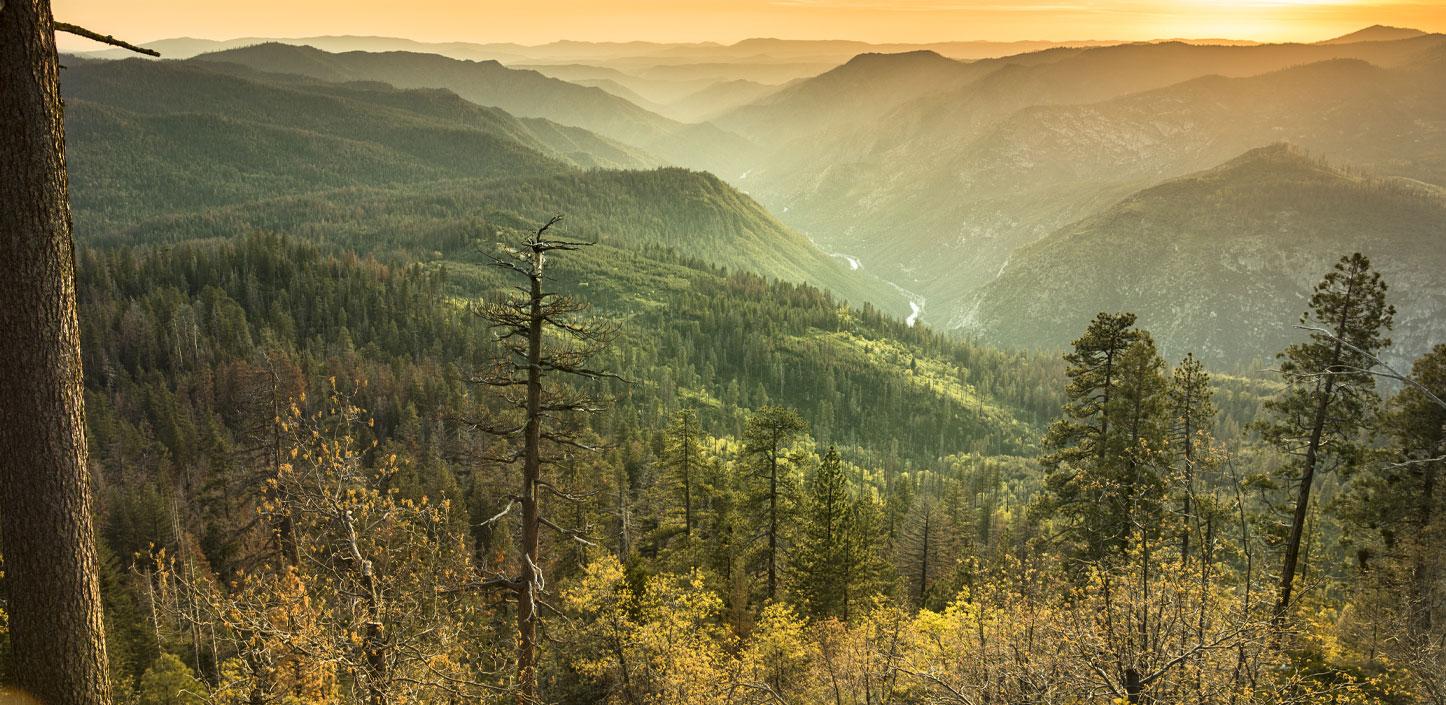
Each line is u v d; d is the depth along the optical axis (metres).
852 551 38.00
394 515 15.81
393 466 16.86
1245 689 12.04
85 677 6.52
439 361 165.38
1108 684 11.72
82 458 6.46
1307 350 26.97
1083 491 29.33
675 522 43.97
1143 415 27.97
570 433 19.55
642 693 25.78
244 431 26.89
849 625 34.38
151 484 65.31
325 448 16.02
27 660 6.36
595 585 27.23
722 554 43.69
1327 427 27.20
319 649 12.89
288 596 13.58
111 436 92.75
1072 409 30.70
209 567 38.56
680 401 184.62
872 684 20.75
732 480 48.12
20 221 5.95
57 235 6.16
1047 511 30.84
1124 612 12.46
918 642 20.86
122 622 36.78
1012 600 16.08
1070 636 12.62
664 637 25.89
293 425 16.91
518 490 40.75
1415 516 28.69
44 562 6.27
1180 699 11.84
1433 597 25.80
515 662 17.33
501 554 19.28
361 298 189.25
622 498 50.34
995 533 80.19
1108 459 28.08
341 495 15.88
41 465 6.18
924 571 53.59
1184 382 27.89
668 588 28.30
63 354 6.25
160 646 30.47
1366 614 26.00
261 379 27.52
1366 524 30.33
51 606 6.31
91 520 6.57
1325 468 27.59
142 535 55.22
